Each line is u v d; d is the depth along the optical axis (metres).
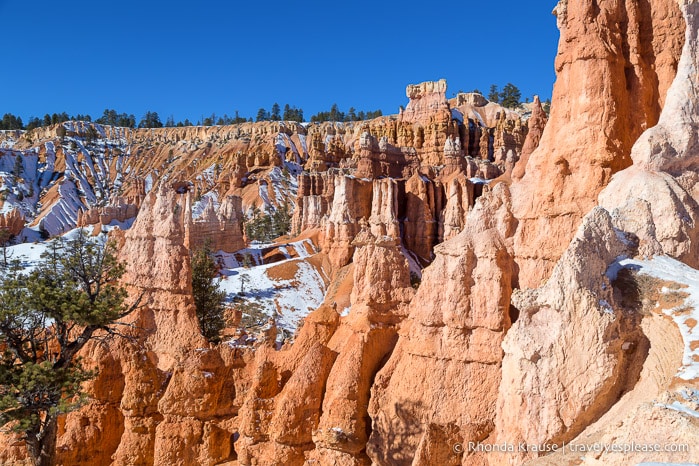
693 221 20.59
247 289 73.75
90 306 27.28
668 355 15.14
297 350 27.28
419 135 143.75
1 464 29.98
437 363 21.86
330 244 87.06
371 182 97.75
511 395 17.27
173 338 34.09
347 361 24.38
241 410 26.70
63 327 27.73
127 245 37.28
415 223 95.75
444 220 94.12
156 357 33.78
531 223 26.03
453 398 21.27
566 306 16.48
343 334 27.06
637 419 12.86
